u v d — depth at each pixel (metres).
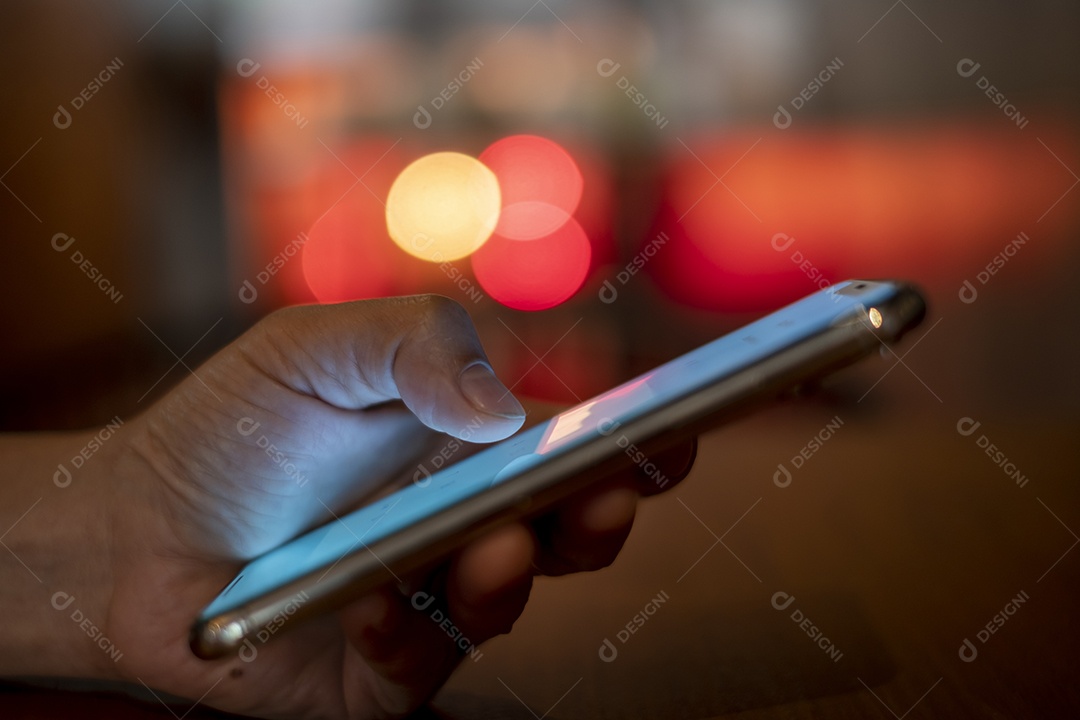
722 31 4.45
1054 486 1.27
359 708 0.69
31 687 0.73
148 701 0.69
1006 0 3.78
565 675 0.66
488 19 5.09
